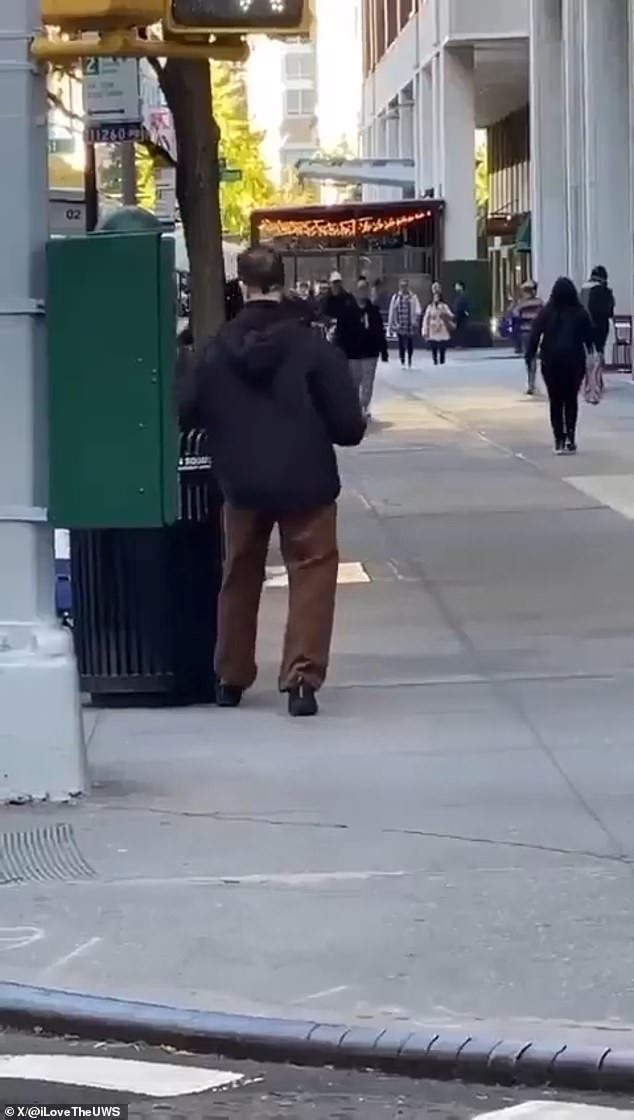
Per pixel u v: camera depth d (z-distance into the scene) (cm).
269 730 913
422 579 1355
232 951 600
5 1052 548
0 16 765
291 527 934
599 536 1530
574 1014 540
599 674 1027
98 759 861
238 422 911
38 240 779
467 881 667
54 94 1619
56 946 609
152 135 1705
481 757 848
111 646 973
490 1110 496
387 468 2108
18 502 782
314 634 938
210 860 699
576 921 621
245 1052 537
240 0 735
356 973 577
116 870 691
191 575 972
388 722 923
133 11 725
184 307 1941
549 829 730
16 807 780
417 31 6269
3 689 782
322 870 683
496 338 5831
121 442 775
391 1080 521
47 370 780
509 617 1203
